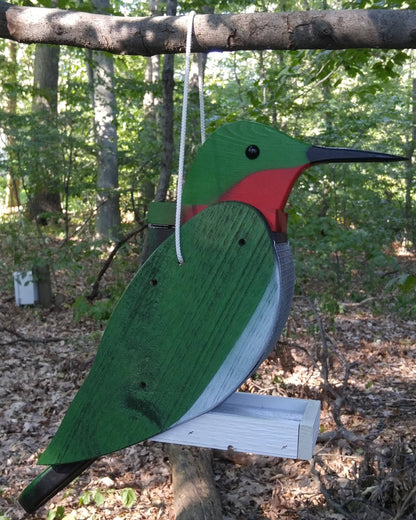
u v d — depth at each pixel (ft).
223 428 4.80
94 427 4.94
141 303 4.83
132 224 40.04
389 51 14.05
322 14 6.22
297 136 27.07
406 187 41.93
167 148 22.09
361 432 17.02
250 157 4.78
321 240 27.02
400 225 38.65
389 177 43.50
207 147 4.87
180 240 4.76
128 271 31.99
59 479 5.23
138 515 13.80
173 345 4.77
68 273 35.24
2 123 31.86
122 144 43.32
